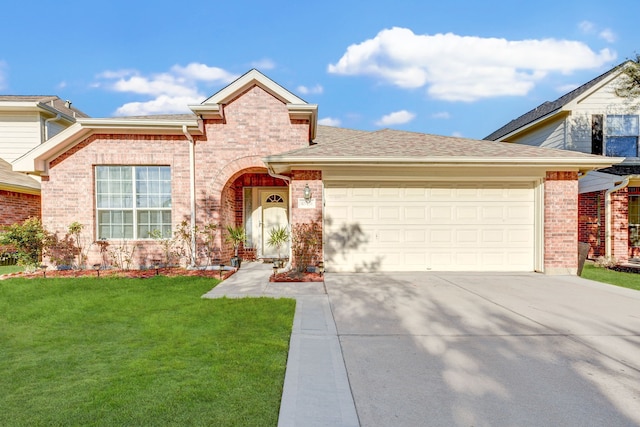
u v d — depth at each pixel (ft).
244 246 39.96
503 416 9.41
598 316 18.39
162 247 33.37
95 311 19.24
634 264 37.96
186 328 16.35
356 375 11.72
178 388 10.60
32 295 22.77
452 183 32.30
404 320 17.74
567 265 31.07
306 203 31.01
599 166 30.37
